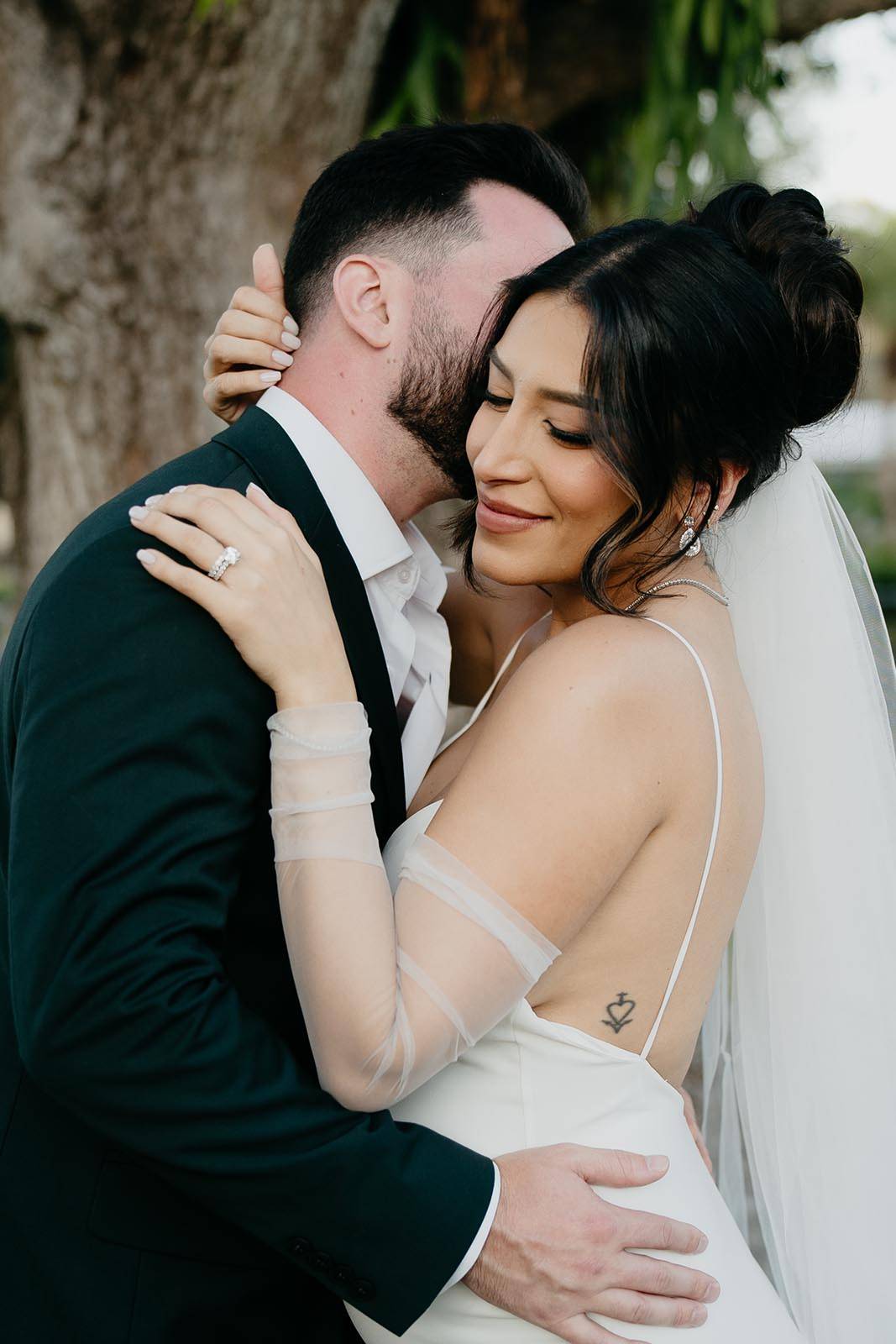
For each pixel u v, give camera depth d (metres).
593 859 1.37
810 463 1.78
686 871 1.47
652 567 1.56
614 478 1.44
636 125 4.11
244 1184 1.29
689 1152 1.55
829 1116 1.75
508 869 1.34
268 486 1.52
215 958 1.32
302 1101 1.31
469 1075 1.50
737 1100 1.86
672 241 1.44
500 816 1.36
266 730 1.38
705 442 1.44
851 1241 1.74
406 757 1.82
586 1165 1.41
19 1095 1.49
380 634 1.72
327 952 1.28
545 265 1.45
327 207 1.71
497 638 2.05
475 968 1.33
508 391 1.46
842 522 1.81
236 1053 1.28
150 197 3.39
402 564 1.72
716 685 1.50
